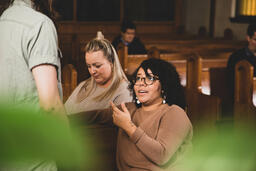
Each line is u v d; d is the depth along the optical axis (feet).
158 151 4.96
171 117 5.24
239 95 12.93
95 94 7.06
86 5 33.22
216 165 3.08
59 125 1.03
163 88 5.46
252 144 6.73
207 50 21.03
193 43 25.09
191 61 14.35
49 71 3.33
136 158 5.26
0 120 0.83
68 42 29.04
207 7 32.76
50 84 3.30
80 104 7.15
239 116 9.35
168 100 5.54
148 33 34.50
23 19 3.41
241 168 5.38
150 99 5.45
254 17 26.09
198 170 4.13
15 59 3.39
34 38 3.35
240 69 12.88
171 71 5.52
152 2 34.88
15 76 3.40
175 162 5.30
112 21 34.09
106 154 6.43
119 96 6.89
